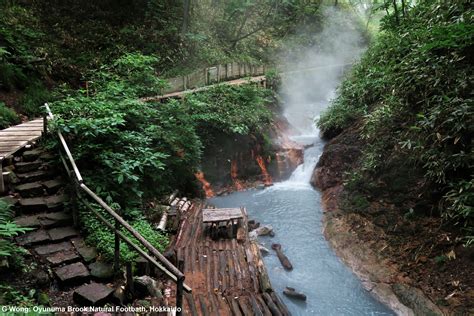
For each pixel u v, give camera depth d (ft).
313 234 22.97
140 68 29.50
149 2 43.47
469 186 16.31
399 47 28.50
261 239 22.26
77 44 36.81
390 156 22.43
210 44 49.60
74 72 34.22
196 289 15.88
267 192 29.78
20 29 33.27
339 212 23.76
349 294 17.47
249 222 23.45
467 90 18.61
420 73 21.43
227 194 29.53
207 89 35.27
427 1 29.25
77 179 15.08
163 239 19.07
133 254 15.64
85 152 19.42
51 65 32.96
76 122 19.79
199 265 17.66
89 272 14.29
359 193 23.45
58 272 13.89
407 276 17.34
